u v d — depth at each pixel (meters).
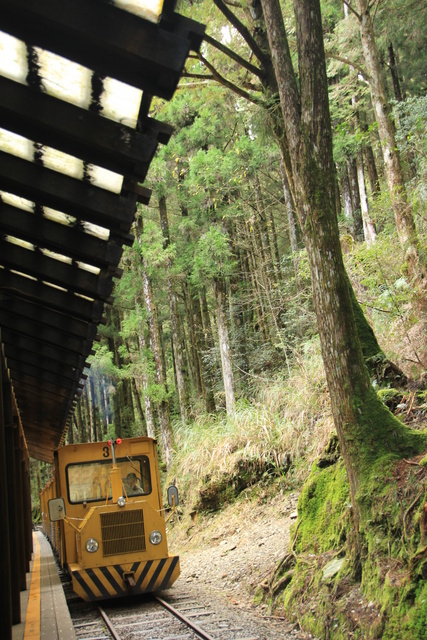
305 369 15.60
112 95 3.53
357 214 23.92
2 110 3.82
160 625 7.94
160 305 35.09
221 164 21.33
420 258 11.64
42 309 8.03
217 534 14.62
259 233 25.48
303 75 7.52
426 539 5.95
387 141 13.34
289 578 8.46
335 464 9.15
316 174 7.40
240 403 19.03
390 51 21.59
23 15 3.03
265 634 7.10
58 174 4.71
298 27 7.57
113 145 3.78
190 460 18.45
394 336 11.74
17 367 10.80
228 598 9.75
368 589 6.48
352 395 7.23
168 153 25.02
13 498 6.82
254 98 9.14
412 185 13.73
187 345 37.22
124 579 9.81
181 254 26.94
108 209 4.77
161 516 10.30
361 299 13.45
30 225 5.59
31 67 3.48
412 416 8.77
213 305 33.38
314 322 19.59
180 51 2.99
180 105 23.45
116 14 2.97
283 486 14.39
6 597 4.60
